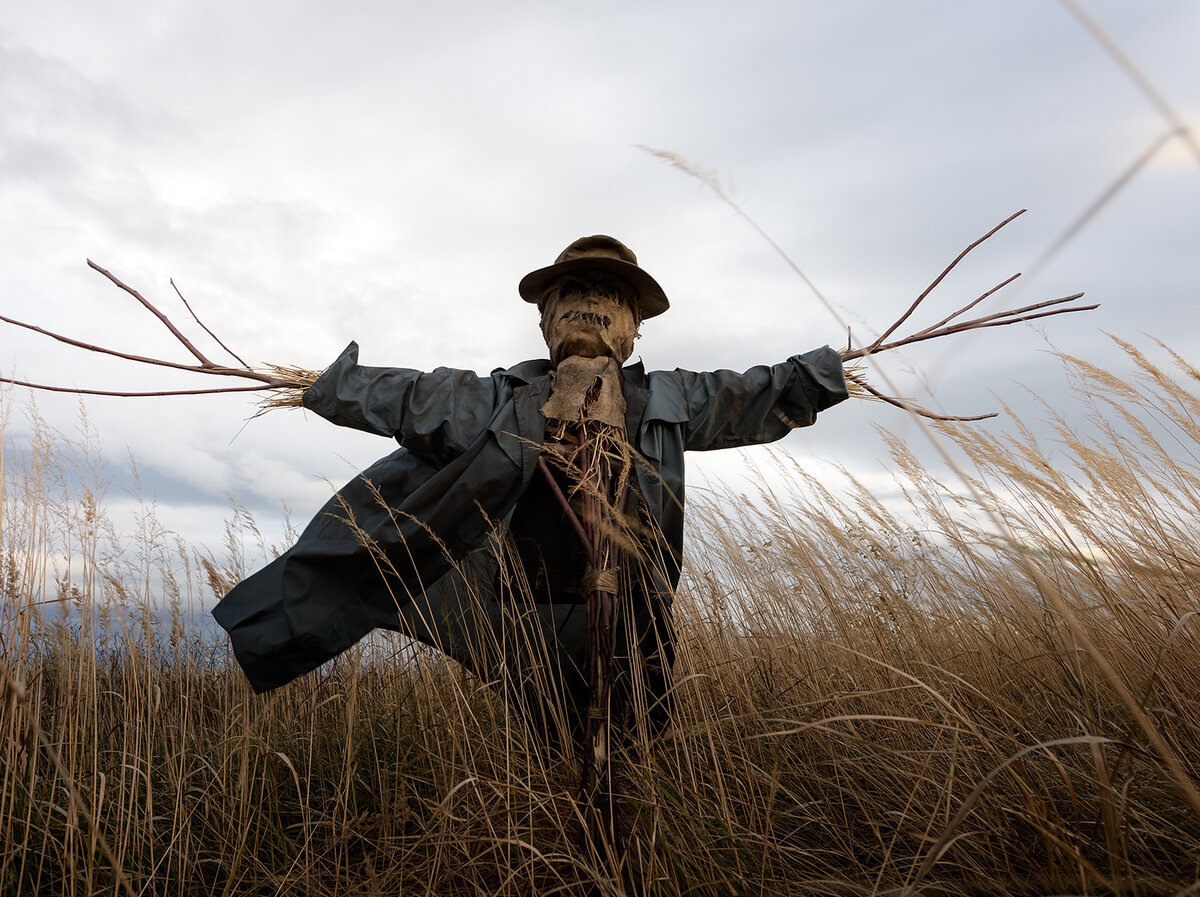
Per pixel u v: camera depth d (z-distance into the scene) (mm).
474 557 3365
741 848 2172
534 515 3082
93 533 2912
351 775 2771
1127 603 2498
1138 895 1629
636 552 2545
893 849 2199
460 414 2857
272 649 2742
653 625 2775
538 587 3111
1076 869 1629
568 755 2734
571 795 2436
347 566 2809
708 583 3305
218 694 3914
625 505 2791
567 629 3256
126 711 3047
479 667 3158
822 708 2812
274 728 3494
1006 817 2021
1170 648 2361
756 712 2785
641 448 2824
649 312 3359
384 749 3363
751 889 2018
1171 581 2434
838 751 2689
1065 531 2557
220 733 3480
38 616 2619
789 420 3035
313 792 3133
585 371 2863
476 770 2701
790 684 3135
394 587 2906
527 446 2754
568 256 3084
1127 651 2438
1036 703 2600
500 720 3424
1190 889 1402
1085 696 2408
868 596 2939
